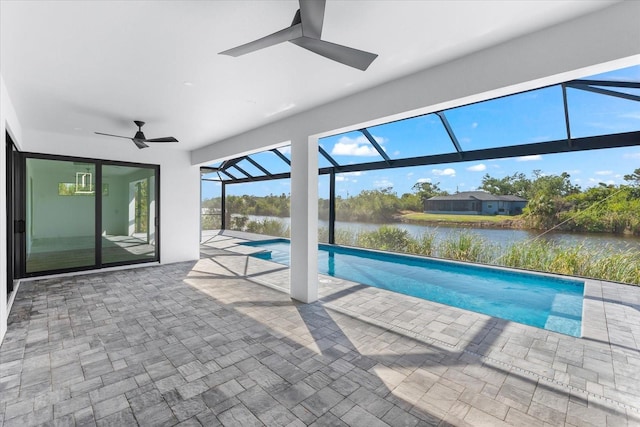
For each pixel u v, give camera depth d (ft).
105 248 21.22
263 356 9.55
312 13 5.38
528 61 8.24
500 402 7.34
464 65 9.42
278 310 13.61
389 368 8.86
